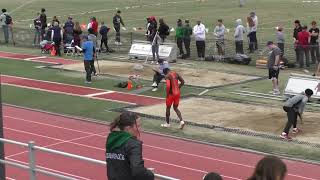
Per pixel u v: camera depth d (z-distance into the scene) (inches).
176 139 1555.1
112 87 2278.5
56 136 1590.8
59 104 1996.8
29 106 1978.3
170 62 2824.8
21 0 6924.2
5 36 3614.7
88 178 1253.1
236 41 2834.6
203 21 4439.0
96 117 1811.0
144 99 2066.9
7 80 2453.2
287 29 3919.8
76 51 3117.6
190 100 2030.0
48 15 5162.4
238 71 2588.6
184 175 1275.8
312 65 2618.1
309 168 1306.6
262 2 6269.7
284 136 1521.9
